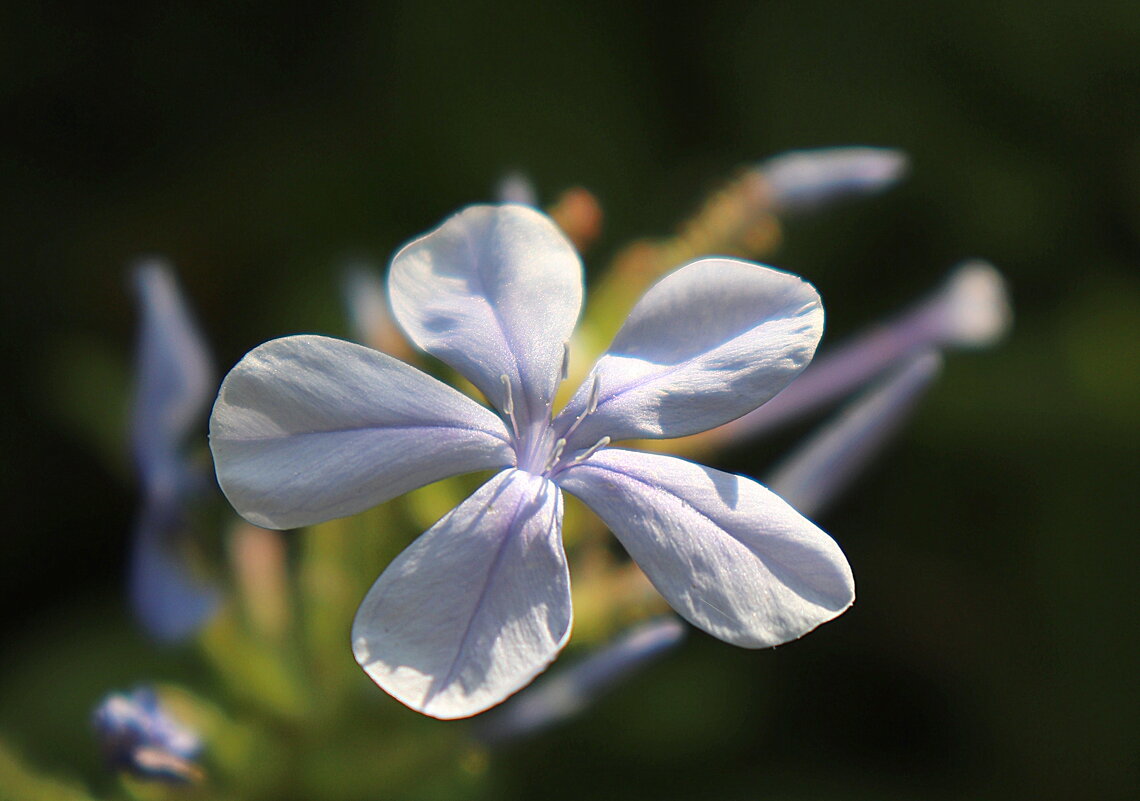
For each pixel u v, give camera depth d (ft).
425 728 0.54
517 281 0.48
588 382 0.48
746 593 0.45
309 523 0.45
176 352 0.52
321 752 0.54
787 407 0.54
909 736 0.75
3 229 0.77
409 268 0.47
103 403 0.72
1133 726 0.72
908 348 0.55
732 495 0.46
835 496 0.53
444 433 0.46
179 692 0.54
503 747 0.54
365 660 0.45
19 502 0.72
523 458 0.47
